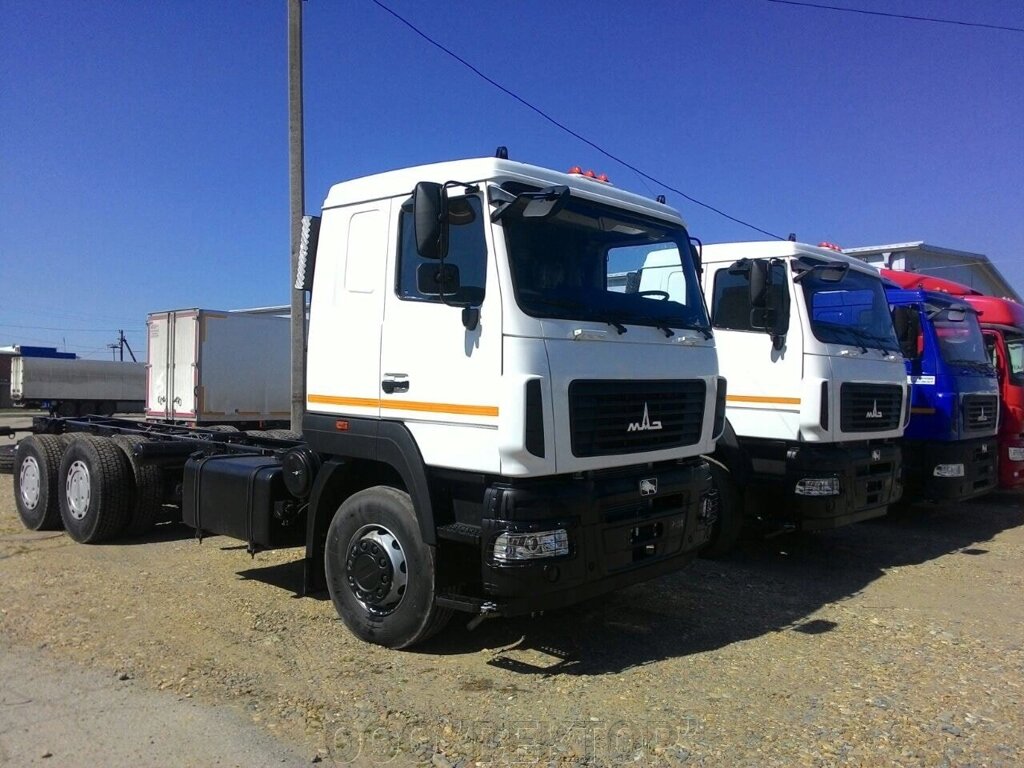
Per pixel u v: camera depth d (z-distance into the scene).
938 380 9.55
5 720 4.10
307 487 5.82
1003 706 4.52
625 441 4.95
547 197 4.45
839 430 7.45
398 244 5.21
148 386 20.09
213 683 4.57
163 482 8.21
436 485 4.95
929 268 16.91
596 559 4.74
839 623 6.07
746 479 7.71
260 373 20.06
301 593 6.36
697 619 6.08
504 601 4.57
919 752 3.93
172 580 6.84
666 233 5.80
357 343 5.39
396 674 4.79
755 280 7.12
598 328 4.89
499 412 4.47
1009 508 11.84
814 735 4.09
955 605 6.66
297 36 12.33
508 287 4.55
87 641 5.27
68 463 8.45
